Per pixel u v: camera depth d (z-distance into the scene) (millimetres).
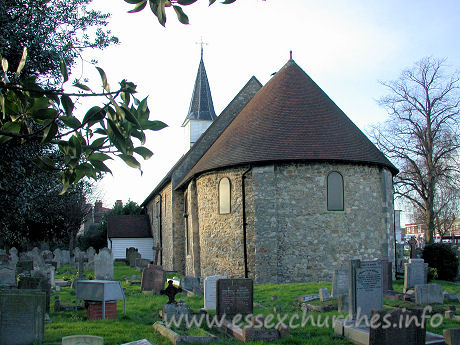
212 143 29031
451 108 32688
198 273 24406
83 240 50906
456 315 12430
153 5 3516
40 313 9555
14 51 10156
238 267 21656
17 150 8898
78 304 14180
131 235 41312
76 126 3797
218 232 22750
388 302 14570
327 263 20422
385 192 21906
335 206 20859
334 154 20750
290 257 20453
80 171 4137
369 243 21125
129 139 3891
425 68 33500
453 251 24062
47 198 21734
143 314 13219
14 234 22766
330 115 22688
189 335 10195
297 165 20922
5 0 7902
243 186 21688
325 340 9938
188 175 26266
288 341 9859
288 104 23094
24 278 13406
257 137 21969
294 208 20719
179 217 29359
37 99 3949
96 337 7680
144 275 17734
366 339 9391
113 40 12328
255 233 20750
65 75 3764
